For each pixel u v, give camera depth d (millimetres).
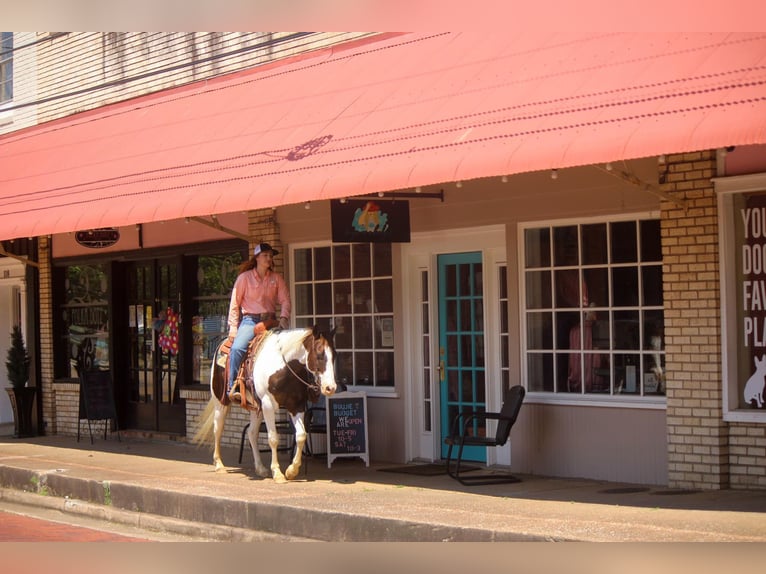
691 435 9602
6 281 18469
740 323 9484
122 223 12219
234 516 9570
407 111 10453
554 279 11000
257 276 11227
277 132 11828
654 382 10281
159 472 11875
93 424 16750
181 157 12766
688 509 8594
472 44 10859
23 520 10789
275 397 10836
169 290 15734
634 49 9016
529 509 8805
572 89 9039
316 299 13398
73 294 17359
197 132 13211
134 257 15977
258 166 11328
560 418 10836
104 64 16844
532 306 11156
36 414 17375
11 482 12477
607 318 10617
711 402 9477
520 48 10203
